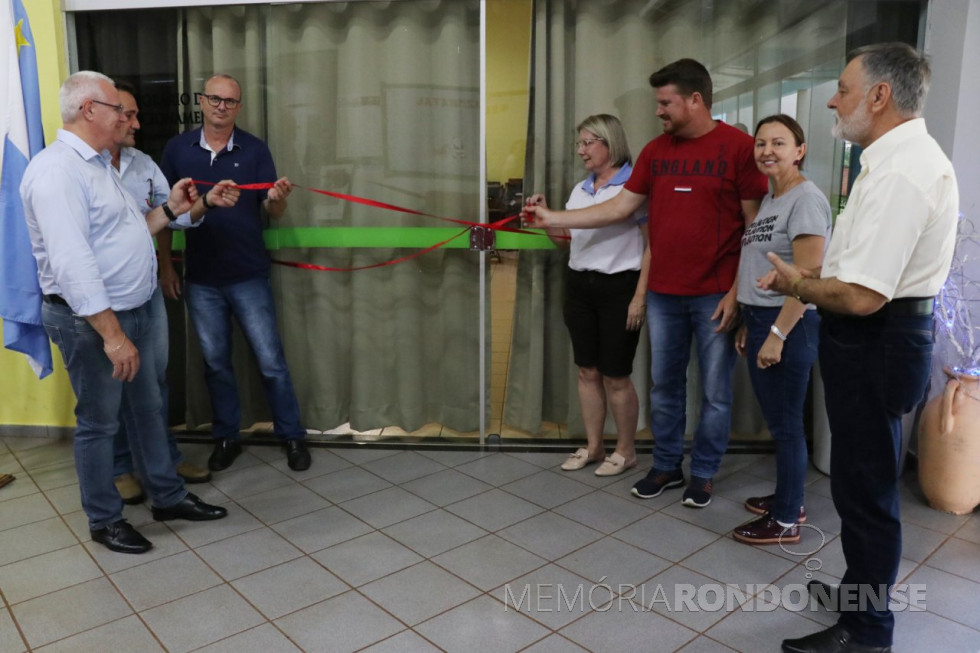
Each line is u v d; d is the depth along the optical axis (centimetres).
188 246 296
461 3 302
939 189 158
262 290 303
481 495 281
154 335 247
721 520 260
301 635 193
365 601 209
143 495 278
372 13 307
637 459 319
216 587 217
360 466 311
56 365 339
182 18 314
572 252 292
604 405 306
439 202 319
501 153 310
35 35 313
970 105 280
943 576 223
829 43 302
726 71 303
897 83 159
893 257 156
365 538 247
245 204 294
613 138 281
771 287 179
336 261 327
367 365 334
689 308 265
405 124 314
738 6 298
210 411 343
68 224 205
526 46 302
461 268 324
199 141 293
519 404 331
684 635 193
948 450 259
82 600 210
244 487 290
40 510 269
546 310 325
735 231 256
